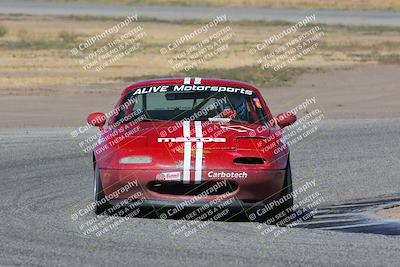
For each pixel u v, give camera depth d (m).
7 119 49.66
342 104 60.62
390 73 80.25
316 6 188.62
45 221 21.22
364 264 16.88
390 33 134.88
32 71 81.19
